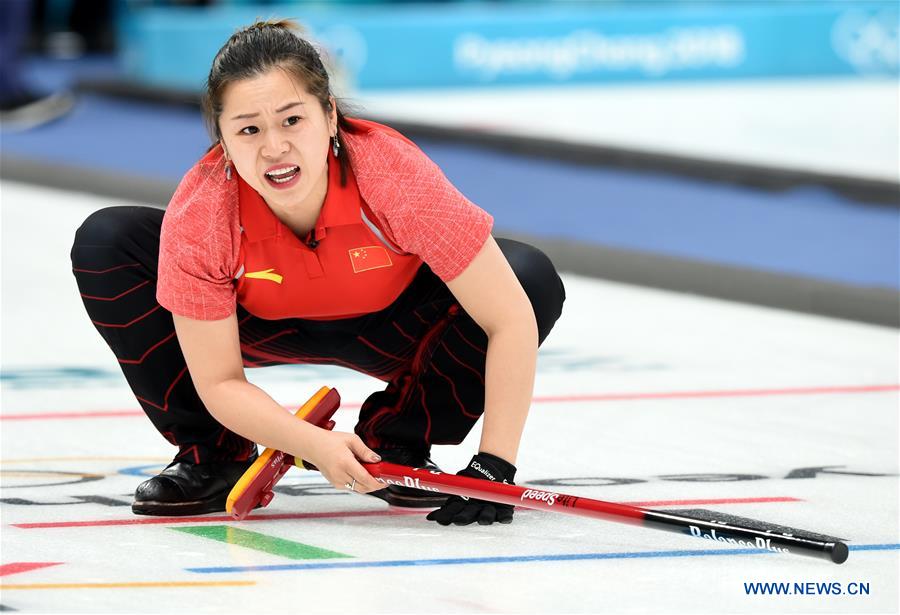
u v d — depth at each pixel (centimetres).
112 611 798
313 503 1053
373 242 936
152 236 991
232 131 873
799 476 1138
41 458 1180
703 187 2880
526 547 934
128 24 4175
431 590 839
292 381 1498
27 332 1736
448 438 1059
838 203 2717
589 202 2728
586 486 1101
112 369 1548
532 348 971
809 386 1496
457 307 1012
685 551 927
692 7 4022
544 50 3897
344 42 3822
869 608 820
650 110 3569
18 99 3528
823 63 3922
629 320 1867
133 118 3612
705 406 1396
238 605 810
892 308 1864
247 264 928
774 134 3262
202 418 1026
